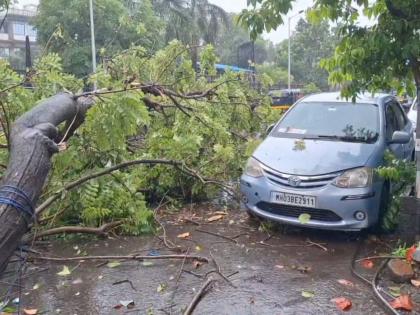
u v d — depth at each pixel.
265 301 4.21
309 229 6.11
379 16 5.12
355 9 5.22
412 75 5.37
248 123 9.14
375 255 5.27
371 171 5.56
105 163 6.39
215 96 8.50
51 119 4.79
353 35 5.15
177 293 4.38
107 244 5.69
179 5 36.56
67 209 6.04
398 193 5.72
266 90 9.84
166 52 8.26
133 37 25.48
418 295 4.28
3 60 6.34
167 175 7.18
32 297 4.36
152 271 4.88
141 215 5.98
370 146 6.00
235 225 6.36
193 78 8.42
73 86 7.00
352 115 6.73
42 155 4.14
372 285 4.42
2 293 4.45
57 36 7.29
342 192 5.43
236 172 7.90
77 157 6.09
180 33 36.12
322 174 5.55
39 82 6.27
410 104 12.07
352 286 4.48
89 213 5.75
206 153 7.70
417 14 4.95
